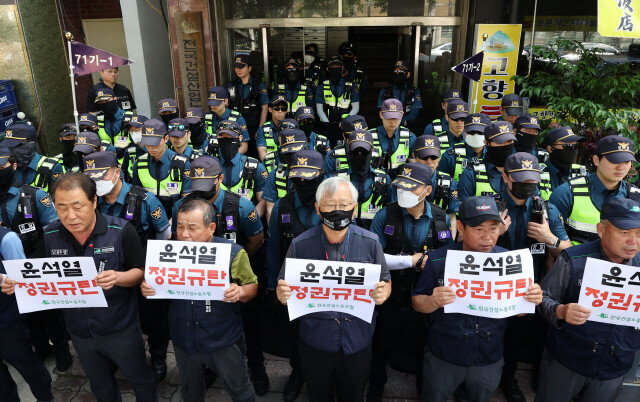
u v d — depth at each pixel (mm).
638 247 2490
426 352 2969
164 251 2801
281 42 8555
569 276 2709
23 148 4512
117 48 10016
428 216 3258
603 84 5781
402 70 7559
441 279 2791
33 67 7793
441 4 7910
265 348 4012
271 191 4266
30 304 2924
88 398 3742
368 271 2660
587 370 2730
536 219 3201
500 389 3697
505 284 2650
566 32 7250
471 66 5703
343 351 2797
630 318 2570
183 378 3068
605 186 3529
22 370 3311
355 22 8172
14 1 7398
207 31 7875
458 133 5484
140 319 3836
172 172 4324
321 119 7969
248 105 7555
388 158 5277
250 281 2979
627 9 5023
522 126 4719
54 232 2965
